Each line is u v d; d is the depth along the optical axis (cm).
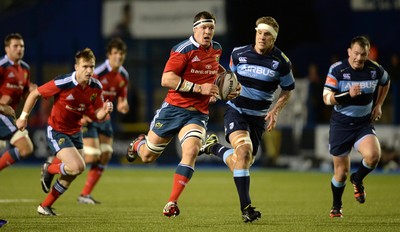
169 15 8244
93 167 4259
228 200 4431
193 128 3062
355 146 3362
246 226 2992
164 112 3120
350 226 3011
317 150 7238
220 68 3303
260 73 3192
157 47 8294
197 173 6919
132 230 2859
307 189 5294
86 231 2828
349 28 8162
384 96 3409
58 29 8481
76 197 4600
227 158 3200
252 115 3247
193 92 3006
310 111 7344
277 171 7188
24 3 8956
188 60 3052
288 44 8206
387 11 8075
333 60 7825
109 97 4466
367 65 3322
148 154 3244
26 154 3938
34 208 3784
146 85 8069
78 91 3375
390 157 7081
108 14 8400
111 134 4356
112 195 4772
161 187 5412
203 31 3022
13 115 3888
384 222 3184
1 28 8544
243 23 8088
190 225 3034
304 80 7362
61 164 3394
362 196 3462
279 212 3688
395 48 8012
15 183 5538
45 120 7869
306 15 8188
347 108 3325
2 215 3431
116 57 4378
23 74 4038
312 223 3122
